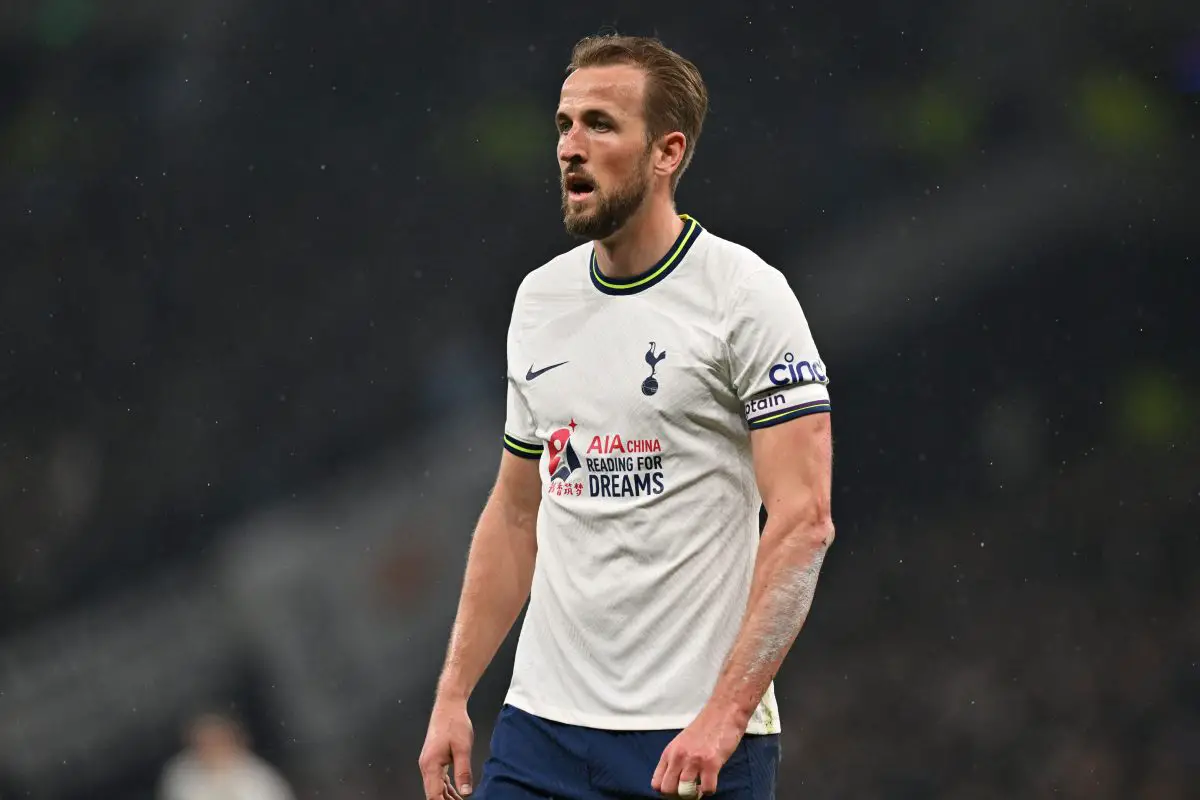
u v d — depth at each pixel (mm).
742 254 11625
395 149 67000
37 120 67125
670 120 11758
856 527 63469
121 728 55906
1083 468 63188
